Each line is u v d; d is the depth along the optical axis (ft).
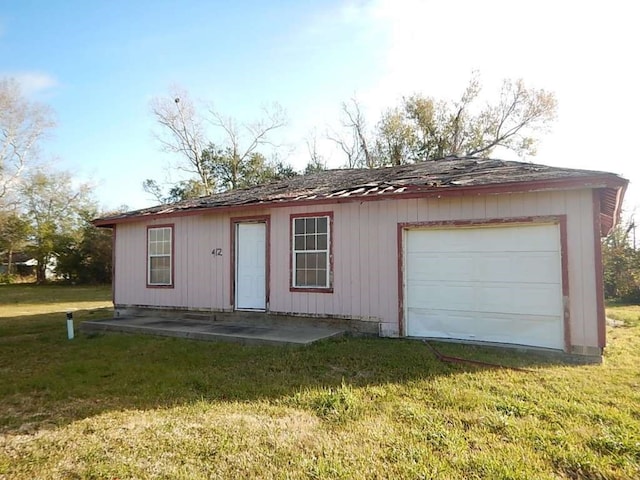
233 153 111.45
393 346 22.90
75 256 110.42
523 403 13.51
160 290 36.60
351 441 11.08
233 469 9.79
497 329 23.03
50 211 115.34
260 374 17.90
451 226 24.21
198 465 10.03
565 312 20.92
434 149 98.99
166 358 21.52
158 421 12.85
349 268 27.45
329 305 28.09
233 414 13.29
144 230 37.93
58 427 12.62
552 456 9.98
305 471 9.57
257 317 31.17
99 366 20.13
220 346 24.32
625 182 18.99
